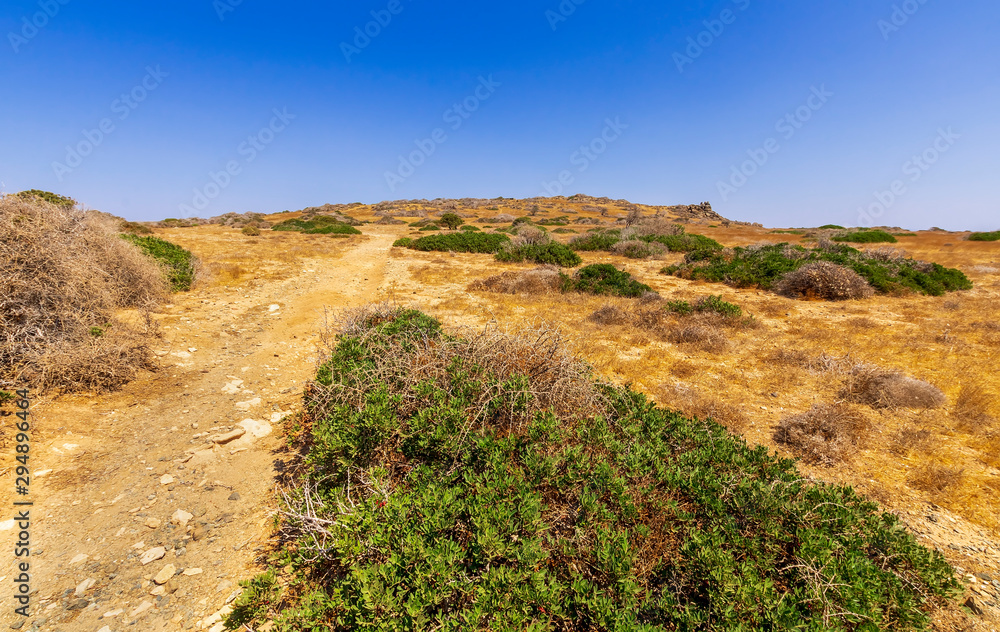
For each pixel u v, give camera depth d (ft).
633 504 9.04
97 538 10.70
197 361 22.80
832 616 7.18
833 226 158.10
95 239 27.76
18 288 18.31
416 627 6.64
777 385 21.18
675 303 35.40
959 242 100.89
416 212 209.36
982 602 8.93
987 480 13.47
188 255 43.01
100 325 21.58
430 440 10.97
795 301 41.39
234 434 15.61
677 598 7.80
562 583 7.66
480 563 7.90
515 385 12.43
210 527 11.32
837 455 14.61
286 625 7.53
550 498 9.61
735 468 11.00
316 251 70.64
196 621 8.61
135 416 16.74
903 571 8.73
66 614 8.61
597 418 11.96
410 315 22.31
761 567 8.07
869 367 21.36
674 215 225.76
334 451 11.26
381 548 7.84
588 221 181.37
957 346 26.22
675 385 20.76
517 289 42.91
